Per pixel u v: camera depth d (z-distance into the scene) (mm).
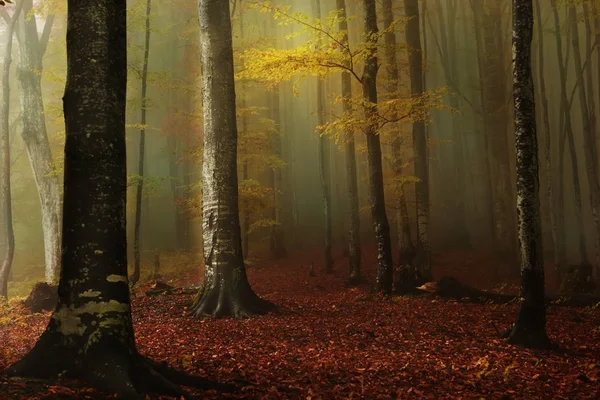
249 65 15000
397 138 20094
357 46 15023
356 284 20812
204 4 13914
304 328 11242
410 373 7703
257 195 21156
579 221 23234
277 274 23891
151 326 11656
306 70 15328
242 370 7402
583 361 8719
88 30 6094
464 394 6809
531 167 9781
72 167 5996
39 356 5699
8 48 20141
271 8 15578
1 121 19906
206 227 13570
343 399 6332
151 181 20422
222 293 13086
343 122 15328
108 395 5355
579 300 14773
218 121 13719
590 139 22109
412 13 20562
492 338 10250
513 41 9898
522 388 7211
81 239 5898
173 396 5660
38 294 14742
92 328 5727
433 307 14133
